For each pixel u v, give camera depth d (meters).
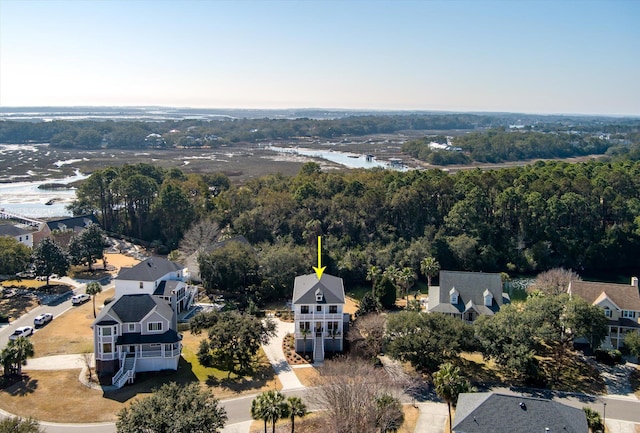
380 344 74.62
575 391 66.88
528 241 131.00
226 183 179.25
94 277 110.06
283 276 103.12
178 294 91.88
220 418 49.09
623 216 133.50
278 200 136.00
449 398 56.12
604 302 80.75
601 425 55.84
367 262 116.44
